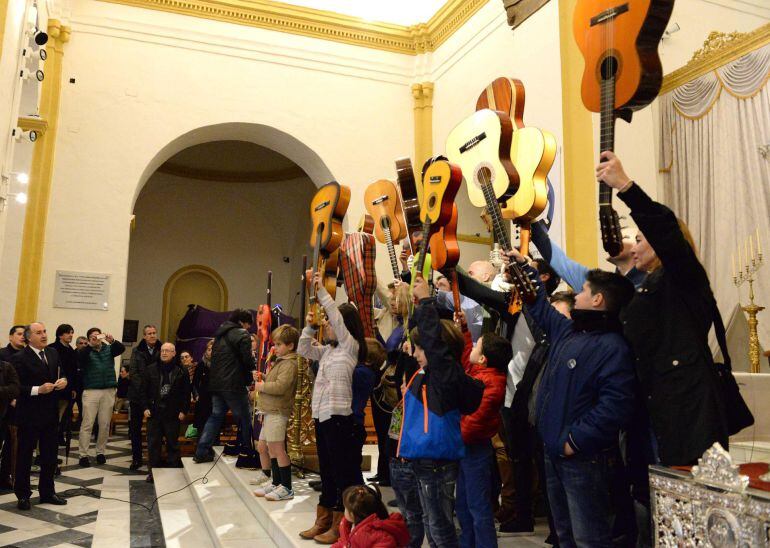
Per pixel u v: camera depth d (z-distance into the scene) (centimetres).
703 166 608
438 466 271
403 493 316
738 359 580
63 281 852
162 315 1589
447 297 393
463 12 954
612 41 248
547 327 264
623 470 238
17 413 539
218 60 968
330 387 369
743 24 675
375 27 1042
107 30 921
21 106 799
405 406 285
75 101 891
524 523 365
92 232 874
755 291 565
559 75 713
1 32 553
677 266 219
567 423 234
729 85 588
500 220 290
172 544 445
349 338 382
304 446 532
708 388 212
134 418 748
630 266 292
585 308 245
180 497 584
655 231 218
